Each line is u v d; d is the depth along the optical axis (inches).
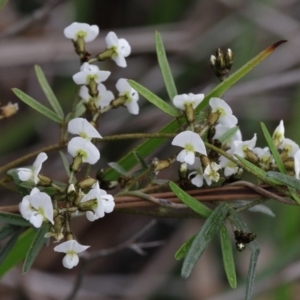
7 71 40.9
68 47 39.3
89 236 40.6
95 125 21.5
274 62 41.7
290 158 21.0
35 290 34.1
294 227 32.9
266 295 33.6
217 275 37.2
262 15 41.3
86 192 21.0
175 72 42.0
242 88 37.9
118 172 21.9
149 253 40.5
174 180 21.3
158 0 43.8
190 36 42.6
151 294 37.5
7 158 38.1
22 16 41.5
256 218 36.4
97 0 44.4
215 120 20.9
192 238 20.6
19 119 40.0
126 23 44.9
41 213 20.1
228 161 21.1
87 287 37.9
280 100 40.7
